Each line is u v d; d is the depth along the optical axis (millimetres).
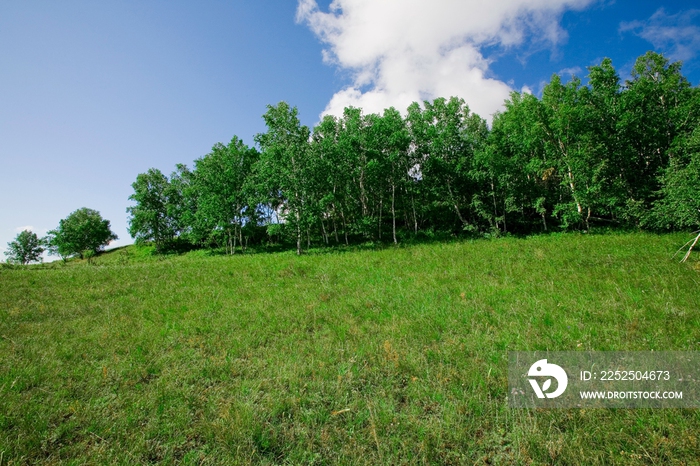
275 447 3537
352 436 3605
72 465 3363
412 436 3551
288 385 4785
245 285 12242
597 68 22328
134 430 3898
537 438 3318
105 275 15867
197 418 4145
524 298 8109
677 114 20609
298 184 23984
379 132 25969
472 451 3318
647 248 13500
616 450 3152
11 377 5320
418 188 29922
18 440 3684
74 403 4477
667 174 16062
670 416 3562
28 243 64062
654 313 6504
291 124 24172
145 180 44188
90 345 6738
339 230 35281
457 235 28047
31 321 8805
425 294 9133
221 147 32625
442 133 27219
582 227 23453
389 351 5531
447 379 4617
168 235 44688
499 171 24719
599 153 21578
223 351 6121
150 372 5488
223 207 31094
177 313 8922
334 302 9156
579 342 5473
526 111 24250
